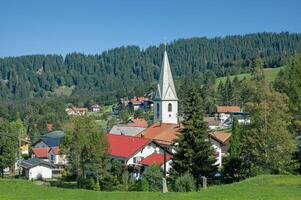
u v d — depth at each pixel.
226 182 61.81
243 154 60.00
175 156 64.00
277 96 59.47
